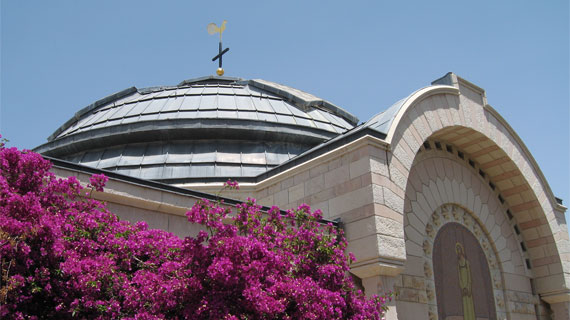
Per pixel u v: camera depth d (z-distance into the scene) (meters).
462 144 19.16
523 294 19.41
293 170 16.06
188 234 12.26
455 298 16.36
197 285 8.41
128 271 9.25
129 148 22.02
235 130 21.73
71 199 9.97
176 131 21.58
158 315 8.27
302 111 25.33
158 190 11.86
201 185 18.23
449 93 17.86
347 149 14.55
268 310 8.38
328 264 10.30
